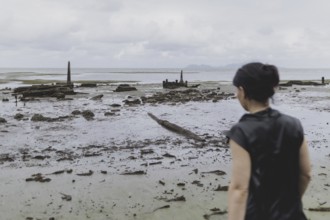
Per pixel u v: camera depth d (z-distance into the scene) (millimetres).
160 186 10078
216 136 17969
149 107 30859
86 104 33969
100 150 15156
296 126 2711
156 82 86312
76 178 10914
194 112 27297
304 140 2752
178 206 8523
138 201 8898
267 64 2783
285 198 2631
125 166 12391
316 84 69000
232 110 28391
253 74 2711
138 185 10180
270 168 2604
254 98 2758
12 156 14102
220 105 32094
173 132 19297
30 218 7902
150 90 53250
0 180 10758
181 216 7957
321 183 10070
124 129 20219
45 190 9805
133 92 49438
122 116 25297
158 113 26828
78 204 8750
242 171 2570
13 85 69750
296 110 28422
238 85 2820
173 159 13391
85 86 62062
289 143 2648
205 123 22078
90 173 11344
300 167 2736
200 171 11641
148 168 12078
